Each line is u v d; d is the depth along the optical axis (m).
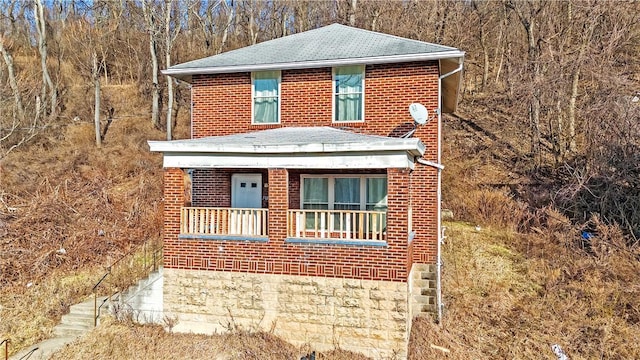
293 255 10.60
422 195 12.48
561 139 23.72
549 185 21.27
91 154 25.70
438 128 12.42
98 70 29.52
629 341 11.55
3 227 17.47
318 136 11.49
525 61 27.02
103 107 32.41
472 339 11.80
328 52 13.61
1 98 27.44
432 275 12.38
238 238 10.96
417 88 12.60
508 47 33.34
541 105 26.80
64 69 34.91
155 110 30.69
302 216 11.01
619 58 23.64
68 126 29.28
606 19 23.70
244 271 10.91
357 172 12.89
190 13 39.41
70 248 17.11
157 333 11.10
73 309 12.65
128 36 37.91
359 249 10.19
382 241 10.06
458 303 13.24
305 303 10.50
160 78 35.34
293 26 42.19
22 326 12.28
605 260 14.76
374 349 10.04
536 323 12.33
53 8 39.28
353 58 12.77
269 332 10.73
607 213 17.39
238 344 10.38
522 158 24.66
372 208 12.80
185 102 34.84
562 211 18.58
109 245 17.81
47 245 17.05
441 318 12.38
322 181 13.20
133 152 26.39
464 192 21.61
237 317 10.93
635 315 12.42
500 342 11.69
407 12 33.69
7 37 34.50
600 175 17.73
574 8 26.86
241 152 10.86
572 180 19.25
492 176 23.36
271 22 42.47
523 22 27.86
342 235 11.24
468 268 15.09
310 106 13.62
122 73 37.78
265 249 10.79
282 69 13.73
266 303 10.77
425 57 12.23
